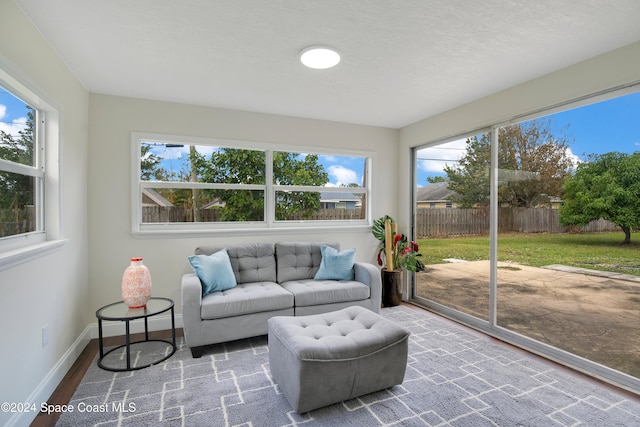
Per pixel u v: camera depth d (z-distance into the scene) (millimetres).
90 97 3031
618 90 2227
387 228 4090
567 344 2541
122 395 2045
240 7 1743
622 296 2223
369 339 2010
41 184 2166
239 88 2971
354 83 2846
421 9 1764
